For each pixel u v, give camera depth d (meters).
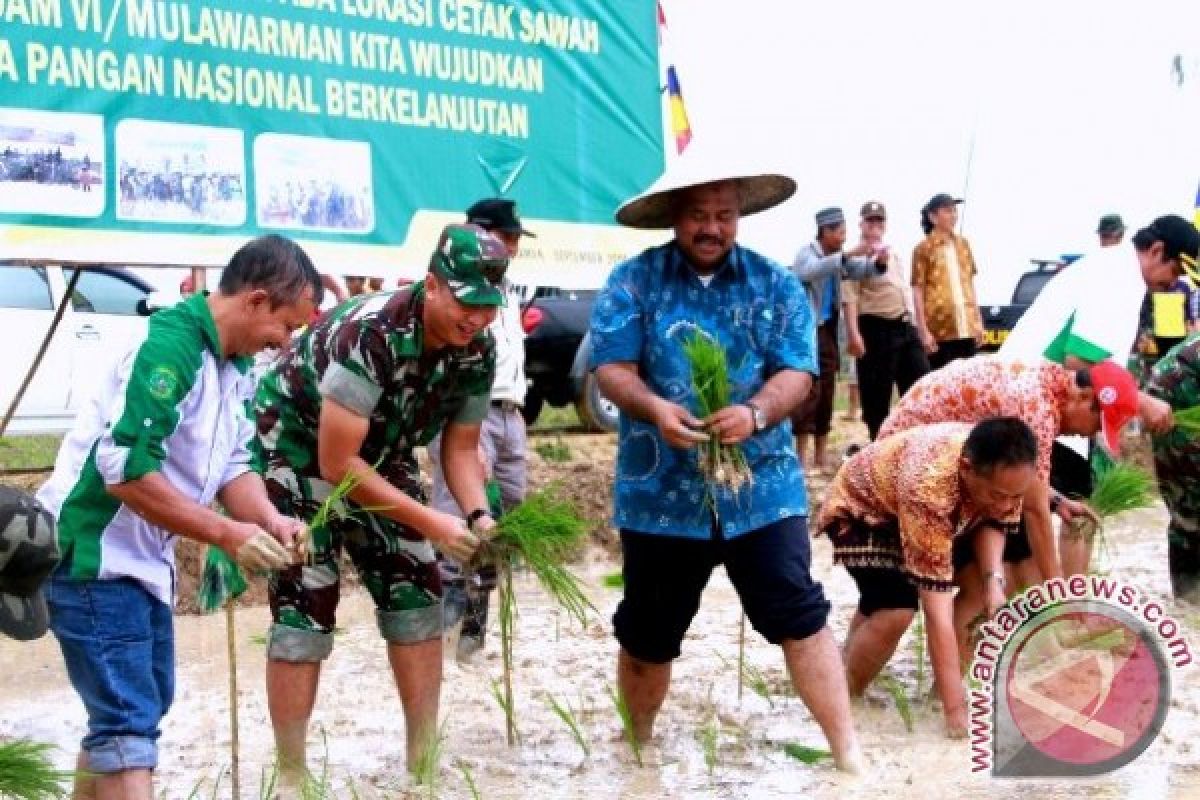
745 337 5.21
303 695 5.05
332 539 5.05
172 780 5.23
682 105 10.08
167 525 3.96
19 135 7.55
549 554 5.02
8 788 3.26
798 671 5.25
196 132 8.16
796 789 5.09
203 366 4.11
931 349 12.48
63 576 4.05
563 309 13.75
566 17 9.62
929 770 5.26
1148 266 7.75
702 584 5.37
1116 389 5.77
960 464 5.41
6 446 12.60
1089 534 6.82
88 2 7.78
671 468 5.17
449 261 4.58
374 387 4.70
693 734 5.80
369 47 8.82
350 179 8.74
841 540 5.96
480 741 5.72
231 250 8.27
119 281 12.03
